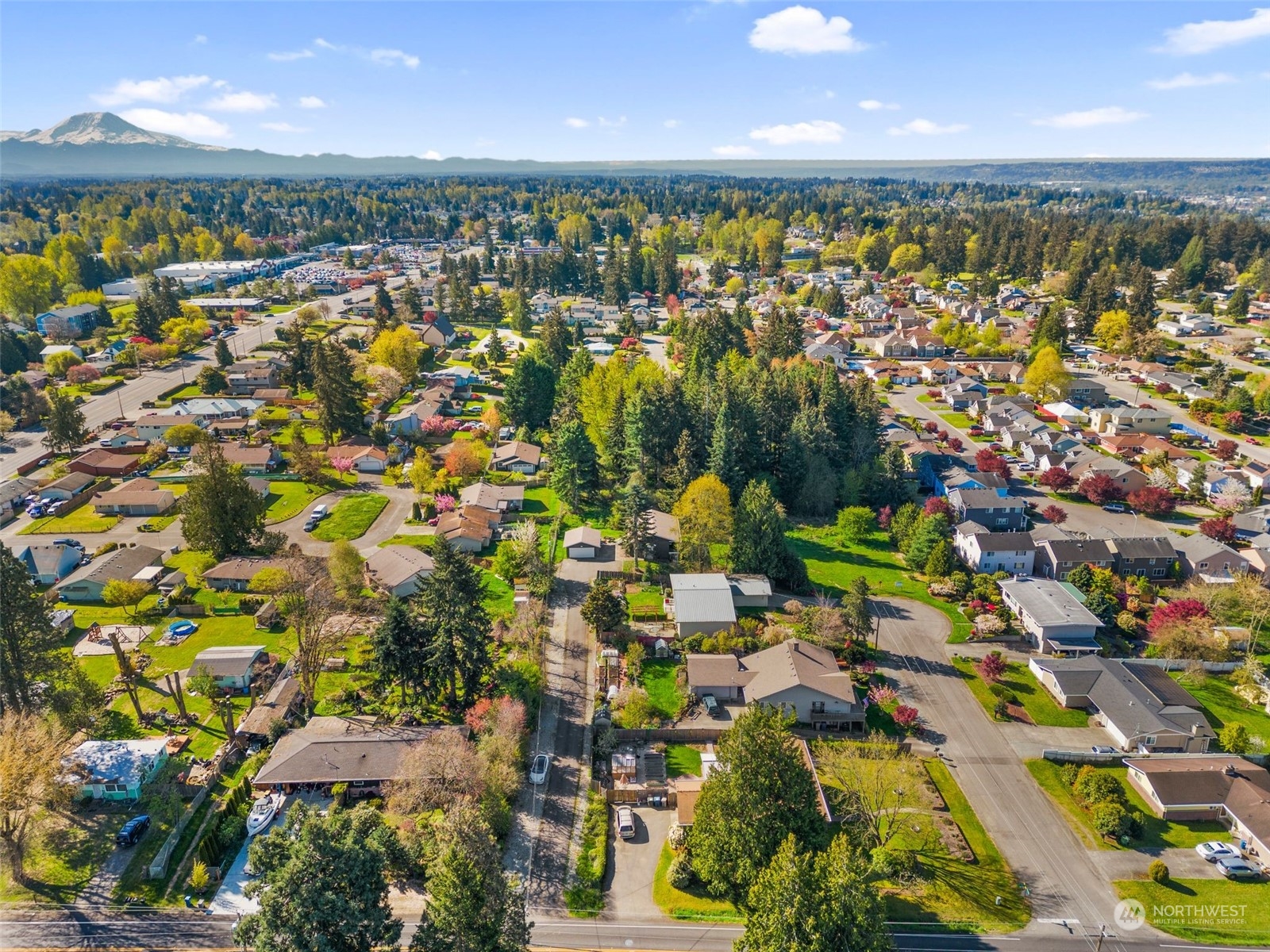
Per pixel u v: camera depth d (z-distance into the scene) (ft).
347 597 263.49
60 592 268.21
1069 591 283.18
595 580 290.56
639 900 163.53
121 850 168.45
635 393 403.95
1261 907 165.99
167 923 152.35
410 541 316.40
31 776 161.58
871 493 375.04
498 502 346.33
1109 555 305.12
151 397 491.72
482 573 289.74
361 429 435.94
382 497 361.92
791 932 125.29
